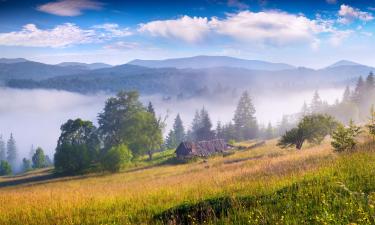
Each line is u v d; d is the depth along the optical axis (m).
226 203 9.62
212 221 8.59
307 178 10.84
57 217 11.91
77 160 78.94
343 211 7.23
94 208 12.68
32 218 12.15
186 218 9.39
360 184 9.21
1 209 14.35
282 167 16.05
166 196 13.37
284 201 8.92
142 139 84.88
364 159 12.16
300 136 40.16
